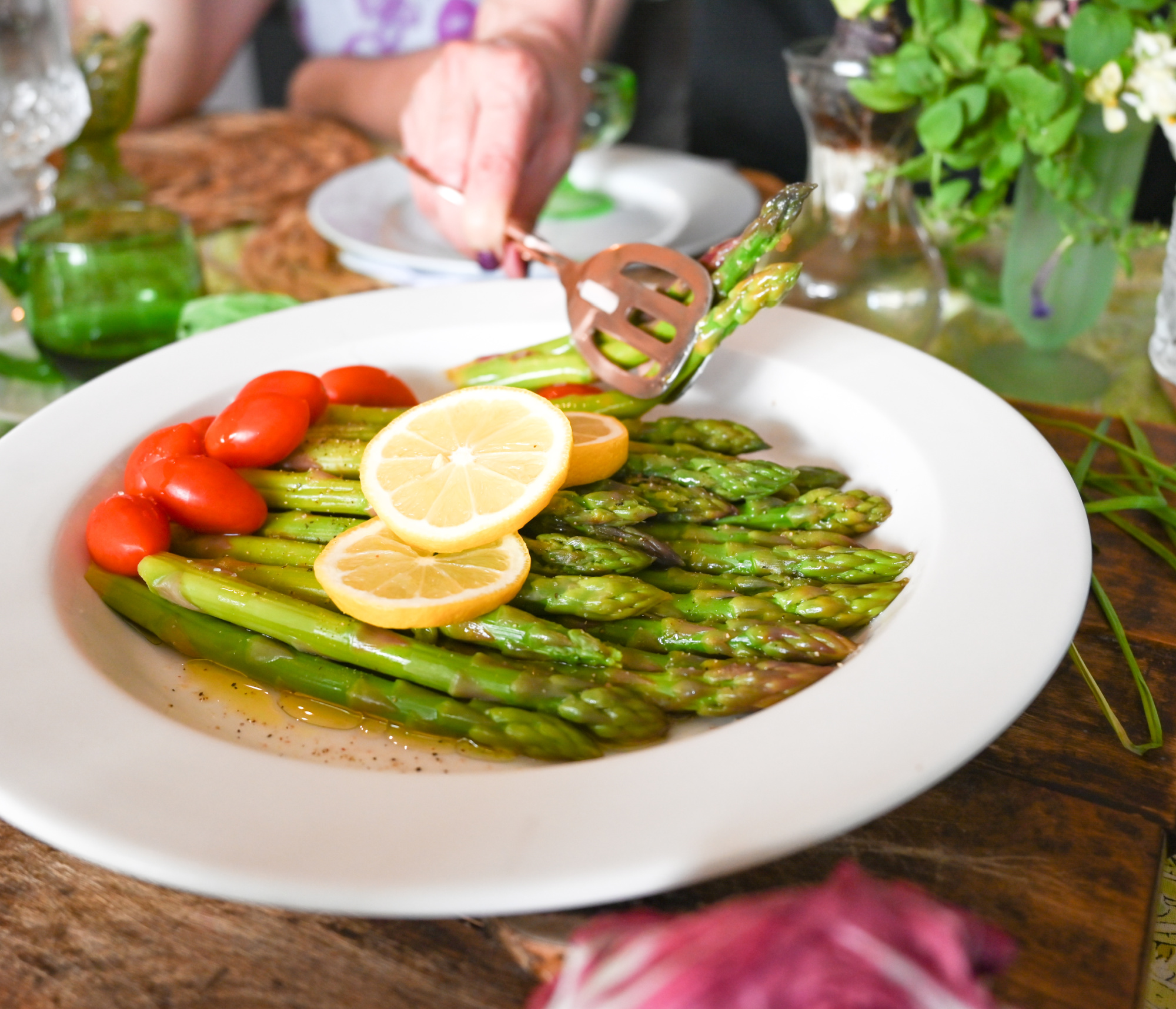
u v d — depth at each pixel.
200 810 0.33
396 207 0.71
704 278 0.47
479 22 0.77
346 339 0.53
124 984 0.33
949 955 0.23
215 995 0.33
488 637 0.41
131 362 0.51
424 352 0.53
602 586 0.42
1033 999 0.32
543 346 0.51
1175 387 0.52
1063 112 0.49
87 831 0.32
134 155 0.81
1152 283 0.62
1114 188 0.52
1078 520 0.39
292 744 0.39
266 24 1.43
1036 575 0.38
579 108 0.68
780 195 0.45
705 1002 0.23
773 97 0.97
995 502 0.41
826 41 0.57
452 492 0.43
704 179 0.74
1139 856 0.35
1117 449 0.46
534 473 0.42
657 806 0.32
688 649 0.41
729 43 0.96
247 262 0.66
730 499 0.46
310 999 0.33
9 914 0.34
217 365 0.51
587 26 0.76
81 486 0.45
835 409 0.48
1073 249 0.53
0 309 0.59
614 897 0.31
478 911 0.31
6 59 0.63
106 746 0.34
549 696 0.39
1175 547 0.44
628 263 0.49
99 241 0.56
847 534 0.44
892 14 0.54
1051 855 0.35
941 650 0.36
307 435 0.47
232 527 0.45
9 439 0.46
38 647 0.38
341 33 1.10
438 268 0.62
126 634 0.42
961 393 0.46
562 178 0.67
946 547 0.40
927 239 0.57
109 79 0.70
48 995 0.33
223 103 1.62
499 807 0.32
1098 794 0.36
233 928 0.34
